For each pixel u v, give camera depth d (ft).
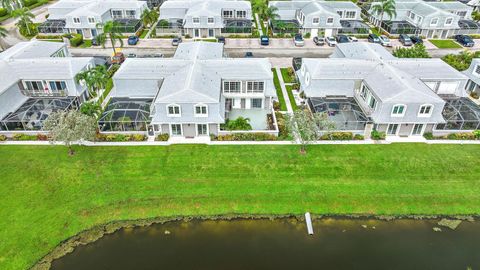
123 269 105.81
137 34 273.95
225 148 152.15
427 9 277.64
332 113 169.17
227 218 124.16
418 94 153.79
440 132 160.86
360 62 186.29
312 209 127.34
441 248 115.24
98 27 253.65
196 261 108.68
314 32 278.05
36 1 368.07
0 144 151.23
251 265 107.76
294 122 146.00
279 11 294.25
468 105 170.81
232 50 251.19
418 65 186.39
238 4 290.76
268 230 120.37
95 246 113.80
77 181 134.41
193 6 285.02
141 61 184.65
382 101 153.28
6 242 112.57
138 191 131.03
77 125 136.98
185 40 268.82
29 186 131.54
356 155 148.97
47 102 175.01
